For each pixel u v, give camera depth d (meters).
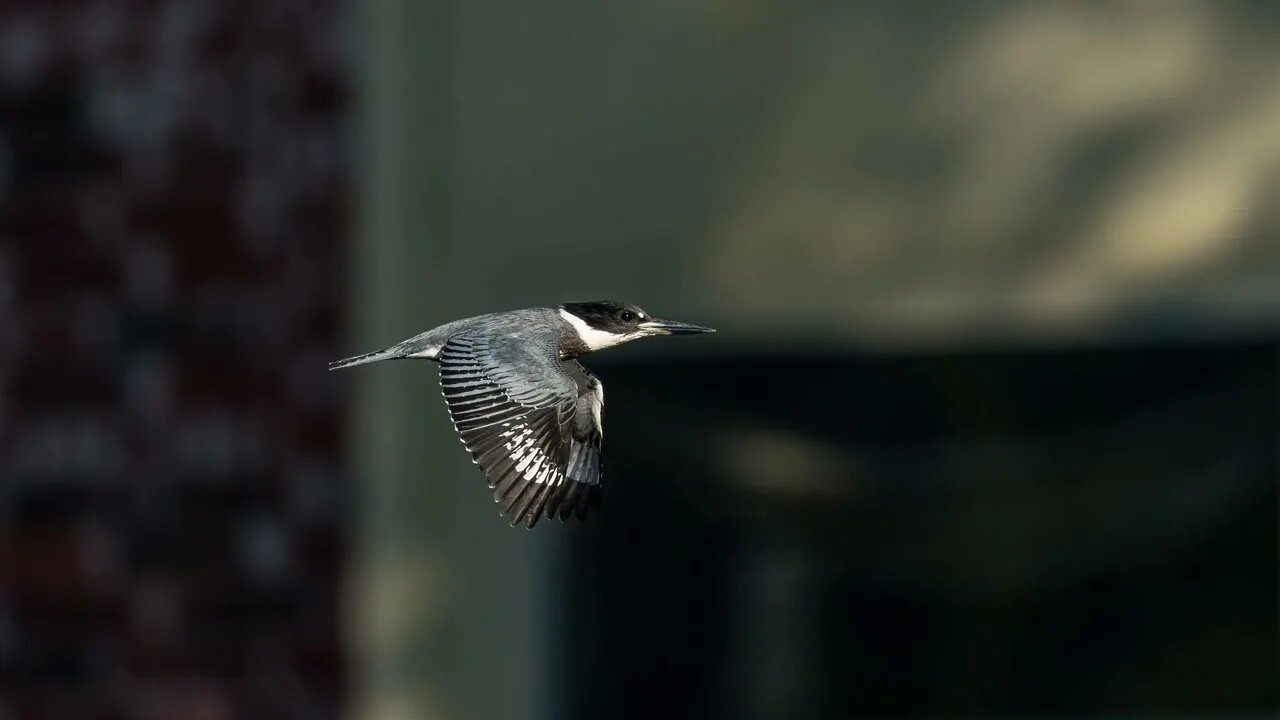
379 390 15.56
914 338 15.53
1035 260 15.44
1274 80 15.36
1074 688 15.70
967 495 15.64
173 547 15.88
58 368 16.05
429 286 15.55
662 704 15.70
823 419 15.59
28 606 15.99
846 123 15.42
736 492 15.65
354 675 15.61
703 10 15.46
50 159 16.12
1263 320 15.41
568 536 15.62
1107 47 15.39
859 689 15.74
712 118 15.47
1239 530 15.61
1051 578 15.68
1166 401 15.51
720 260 15.49
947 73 15.42
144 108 16.02
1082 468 15.61
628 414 15.60
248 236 15.84
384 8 15.57
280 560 15.74
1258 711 15.68
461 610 15.57
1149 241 15.42
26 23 16.19
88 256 16.05
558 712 15.59
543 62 15.50
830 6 15.43
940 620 15.72
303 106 15.75
